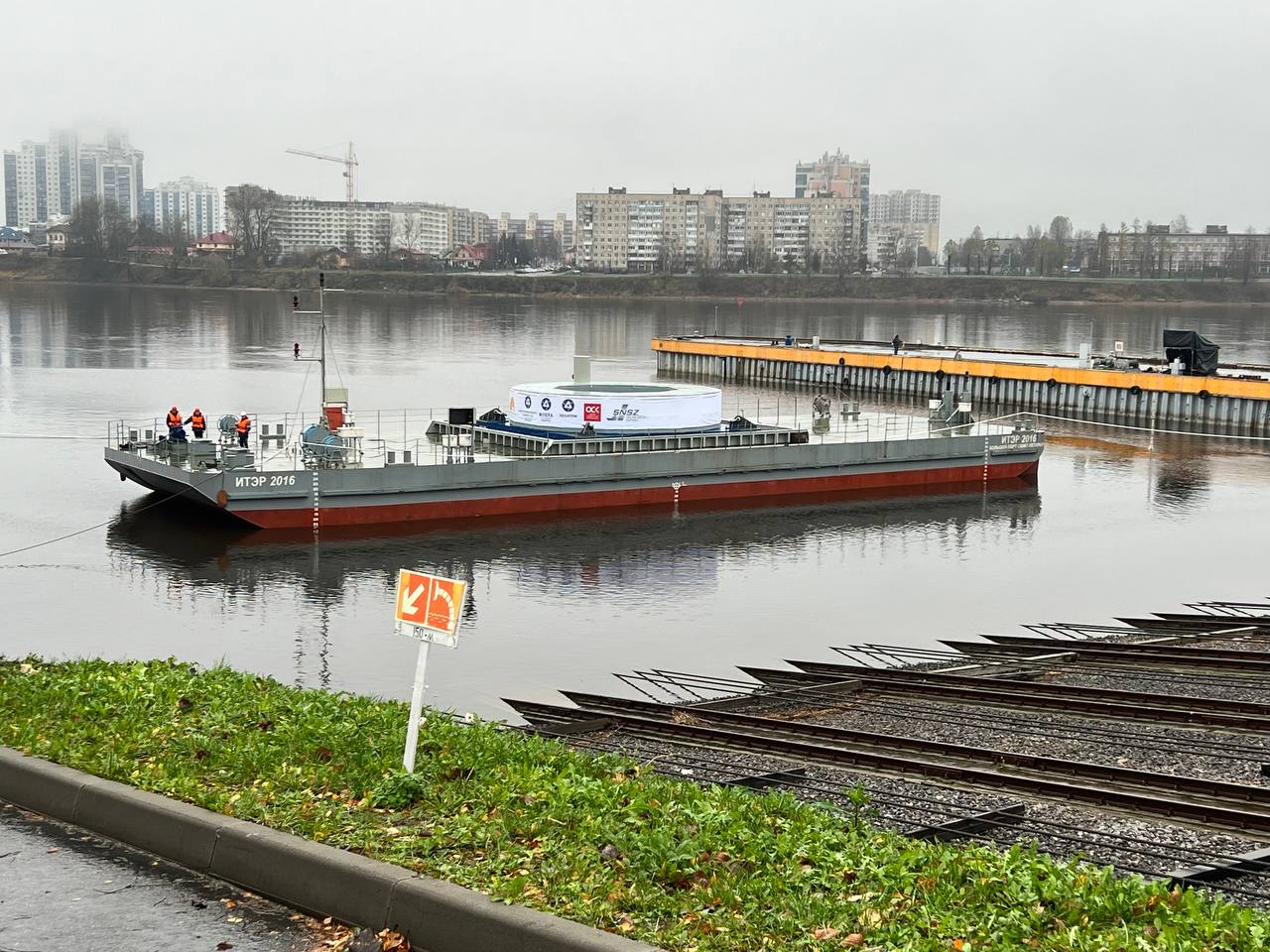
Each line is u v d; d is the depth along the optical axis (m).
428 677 38.81
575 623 45.69
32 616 45.28
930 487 75.81
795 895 12.96
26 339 167.00
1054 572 55.47
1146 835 20.11
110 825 14.88
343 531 59.50
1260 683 33.84
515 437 68.50
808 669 37.34
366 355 157.25
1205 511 70.19
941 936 12.14
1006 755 24.80
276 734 18.08
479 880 12.91
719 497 69.31
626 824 14.74
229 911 13.01
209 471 57.56
